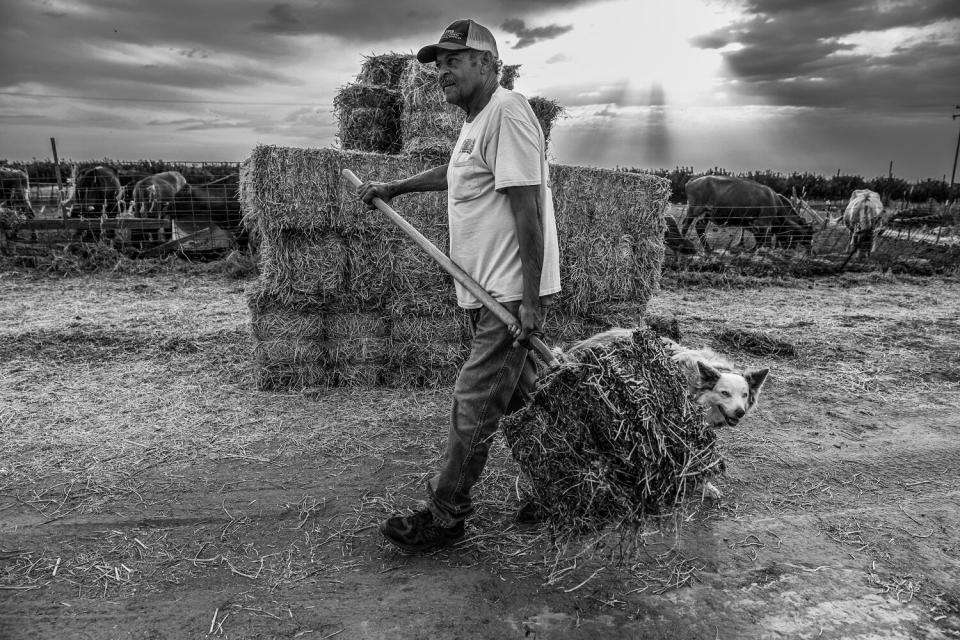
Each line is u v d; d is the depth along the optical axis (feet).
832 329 23.91
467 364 8.74
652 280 18.54
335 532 9.78
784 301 30.55
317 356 16.14
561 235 17.13
